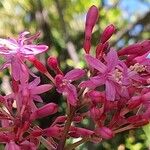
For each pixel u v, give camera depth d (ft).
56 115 0.77
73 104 0.27
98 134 0.27
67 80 0.27
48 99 0.78
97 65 0.27
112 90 0.26
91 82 0.26
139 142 0.86
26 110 0.26
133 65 0.28
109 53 0.27
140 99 0.27
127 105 0.27
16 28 0.91
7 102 0.28
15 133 0.26
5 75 0.71
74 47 0.81
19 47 0.28
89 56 0.27
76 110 0.28
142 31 0.84
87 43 0.30
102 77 0.26
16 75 0.27
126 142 0.85
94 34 0.79
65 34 0.80
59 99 0.79
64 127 0.28
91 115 0.27
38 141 0.28
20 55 0.28
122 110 0.27
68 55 0.83
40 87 0.27
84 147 0.63
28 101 0.27
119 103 0.27
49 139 0.29
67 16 0.92
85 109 0.31
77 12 0.92
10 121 0.28
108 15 0.89
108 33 0.29
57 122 0.29
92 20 0.31
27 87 0.27
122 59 0.29
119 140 0.85
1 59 0.50
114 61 0.27
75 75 0.27
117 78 0.26
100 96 0.26
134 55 0.28
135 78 0.26
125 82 0.26
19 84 0.28
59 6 0.82
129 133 0.85
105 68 0.27
